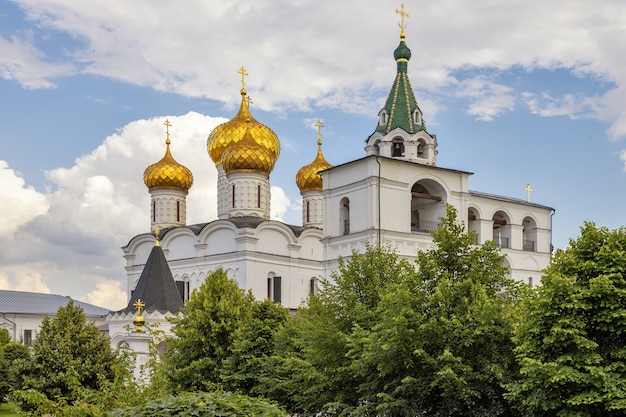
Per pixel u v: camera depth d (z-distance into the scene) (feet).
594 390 73.05
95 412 67.92
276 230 248.32
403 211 201.67
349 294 105.70
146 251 274.36
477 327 81.41
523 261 231.50
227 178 264.11
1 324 312.91
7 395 188.96
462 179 214.69
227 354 132.87
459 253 92.38
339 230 207.41
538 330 77.05
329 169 209.77
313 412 105.09
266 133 270.05
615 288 74.59
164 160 284.61
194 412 52.80
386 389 88.17
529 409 77.71
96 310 350.64
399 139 212.23
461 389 79.82
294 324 123.34
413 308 86.84
